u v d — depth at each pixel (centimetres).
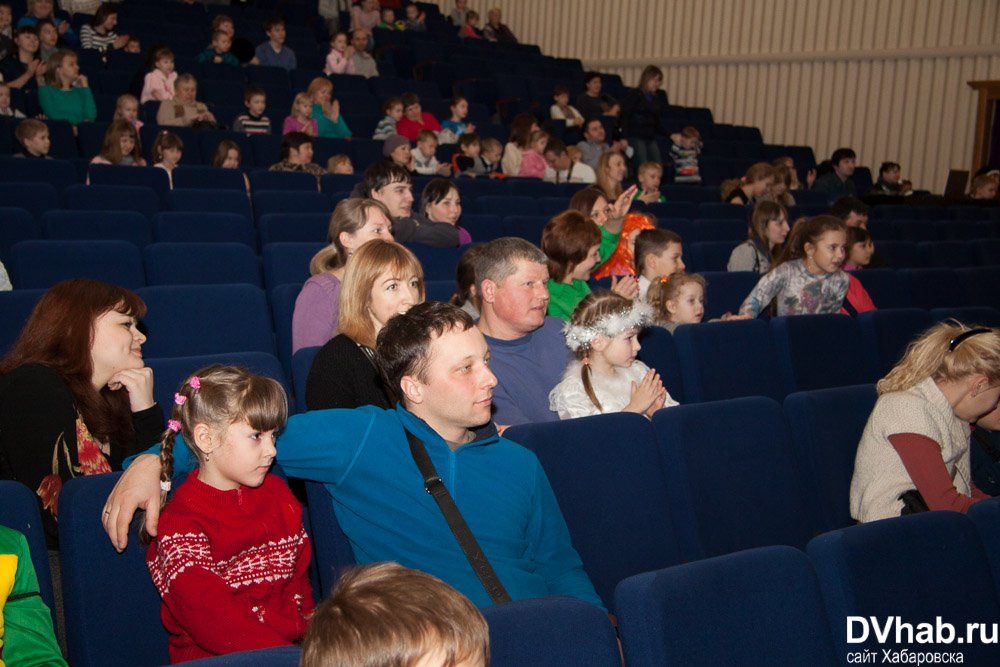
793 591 151
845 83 1237
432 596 95
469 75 1190
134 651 173
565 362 278
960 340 241
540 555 189
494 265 262
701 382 354
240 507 179
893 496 239
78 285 208
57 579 182
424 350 176
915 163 1200
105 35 925
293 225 527
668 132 1107
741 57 1299
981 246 704
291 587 186
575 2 1430
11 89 759
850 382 393
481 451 185
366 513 180
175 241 495
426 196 478
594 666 130
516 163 874
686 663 138
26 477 190
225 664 115
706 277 477
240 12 1130
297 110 827
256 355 286
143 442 207
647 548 222
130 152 665
